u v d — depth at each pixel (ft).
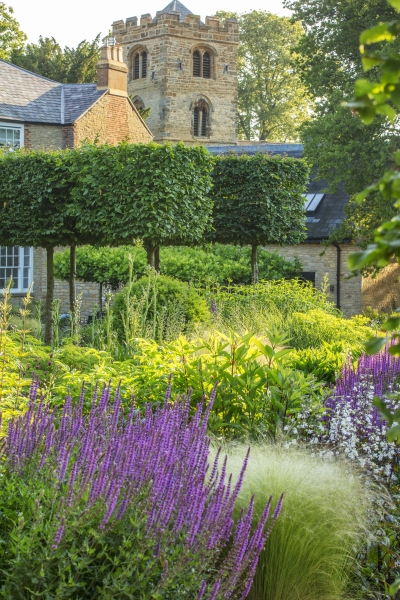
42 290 90.79
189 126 193.26
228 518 11.48
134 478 11.58
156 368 21.85
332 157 85.71
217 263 83.61
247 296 55.52
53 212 56.59
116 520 10.81
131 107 106.32
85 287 94.43
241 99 231.09
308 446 18.86
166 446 13.01
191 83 192.65
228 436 20.03
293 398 20.44
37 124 94.02
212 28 193.77
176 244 61.93
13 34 154.30
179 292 43.09
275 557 13.70
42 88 100.37
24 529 10.89
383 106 4.75
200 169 57.16
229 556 10.91
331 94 95.81
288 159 71.05
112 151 54.29
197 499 11.21
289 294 56.54
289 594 13.48
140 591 10.37
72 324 41.78
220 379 21.22
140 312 39.93
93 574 10.83
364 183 86.74
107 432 13.78
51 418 13.52
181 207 56.18
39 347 29.50
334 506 14.55
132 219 54.34
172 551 10.80
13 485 11.64
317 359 28.09
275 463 15.42
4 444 12.95
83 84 103.86
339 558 14.02
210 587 10.89
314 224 97.45
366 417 19.47
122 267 75.72
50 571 10.30
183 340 22.06
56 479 11.53
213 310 47.80
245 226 70.08
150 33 192.34
